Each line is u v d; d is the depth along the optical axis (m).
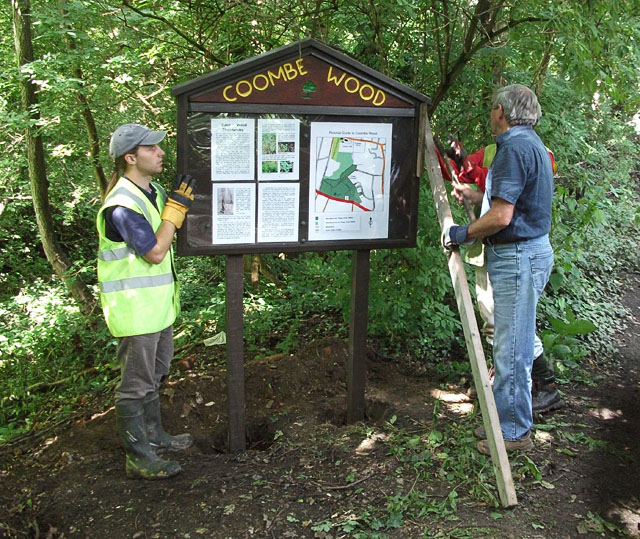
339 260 4.77
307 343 5.18
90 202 8.66
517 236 3.16
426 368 4.71
